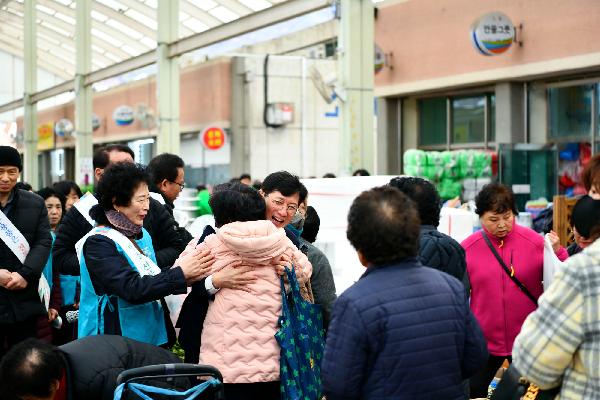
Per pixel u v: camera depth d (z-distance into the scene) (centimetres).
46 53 3456
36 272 484
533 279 433
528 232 442
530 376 243
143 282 352
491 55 1271
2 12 3095
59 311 560
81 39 2236
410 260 269
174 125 1677
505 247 439
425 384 255
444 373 260
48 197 655
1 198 486
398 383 253
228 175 1930
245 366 347
